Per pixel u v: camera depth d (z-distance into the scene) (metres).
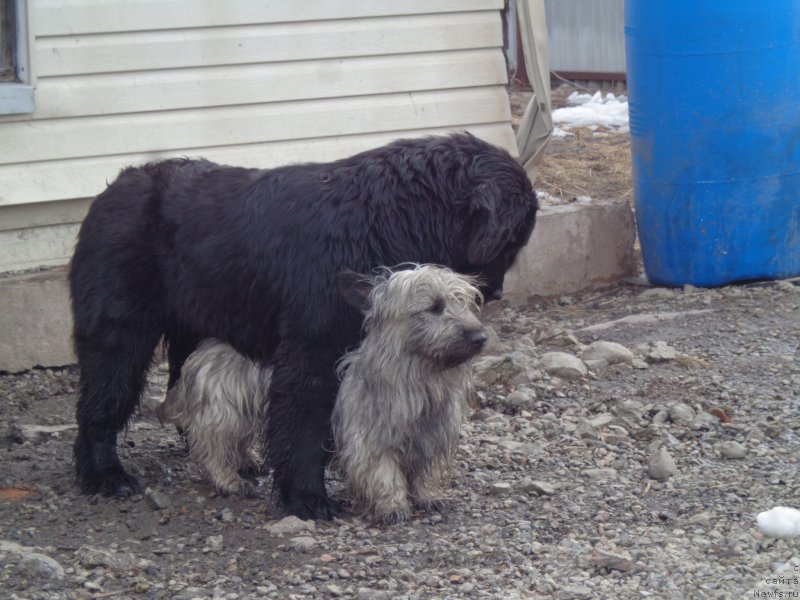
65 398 7.56
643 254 9.44
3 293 7.73
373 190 5.17
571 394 7.00
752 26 8.51
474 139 5.30
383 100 8.89
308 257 5.20
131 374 5.87
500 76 9.16
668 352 7.47
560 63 17.67
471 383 5.58
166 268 5.69
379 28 8.80
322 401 5.35
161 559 5.03
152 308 5.80
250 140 8.61
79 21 8.02
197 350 5.85
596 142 13.35
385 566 4.84
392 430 5.23
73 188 8.11
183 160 6.01
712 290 9.07
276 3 8.52
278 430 5.37
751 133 8.68
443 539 5.11
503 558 4.87
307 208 5.26
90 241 5.82
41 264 8.23
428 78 8.98
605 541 4.98
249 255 5.37
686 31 8.54
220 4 8.38
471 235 5.15
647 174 9.05
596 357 7.46
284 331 5.30
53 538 5.29
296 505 5.41
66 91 8.05
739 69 8.55
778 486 5.52
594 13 17.05
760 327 8.05
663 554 4.81
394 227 5.14
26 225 8.14
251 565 4.93
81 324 5.85
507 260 5.37
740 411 6.54
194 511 5.62
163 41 8.28
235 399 5.75
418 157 5.21
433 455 5.42
